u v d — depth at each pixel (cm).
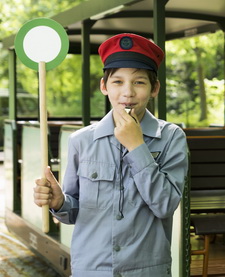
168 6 565
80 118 972
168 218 224
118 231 213
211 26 692
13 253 644
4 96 1478
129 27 715
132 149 207
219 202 493
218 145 514
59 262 525
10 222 691
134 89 216
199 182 510
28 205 628
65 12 612
